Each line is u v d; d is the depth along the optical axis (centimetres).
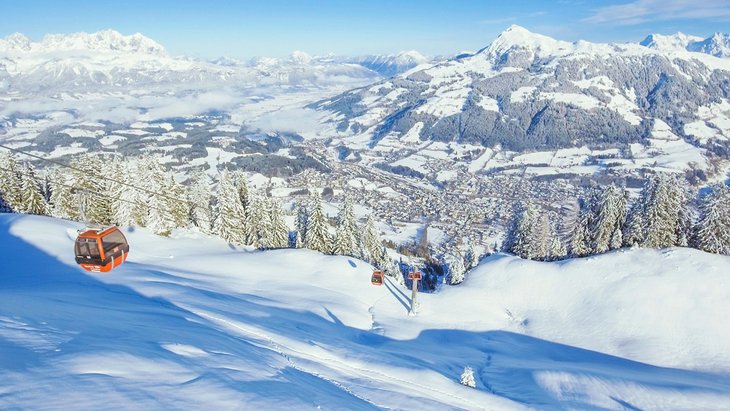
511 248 6134
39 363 817
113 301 1991
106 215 5484
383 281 4619
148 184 5372
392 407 1230
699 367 3312
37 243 4025
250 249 5553
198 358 1073
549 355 3541
